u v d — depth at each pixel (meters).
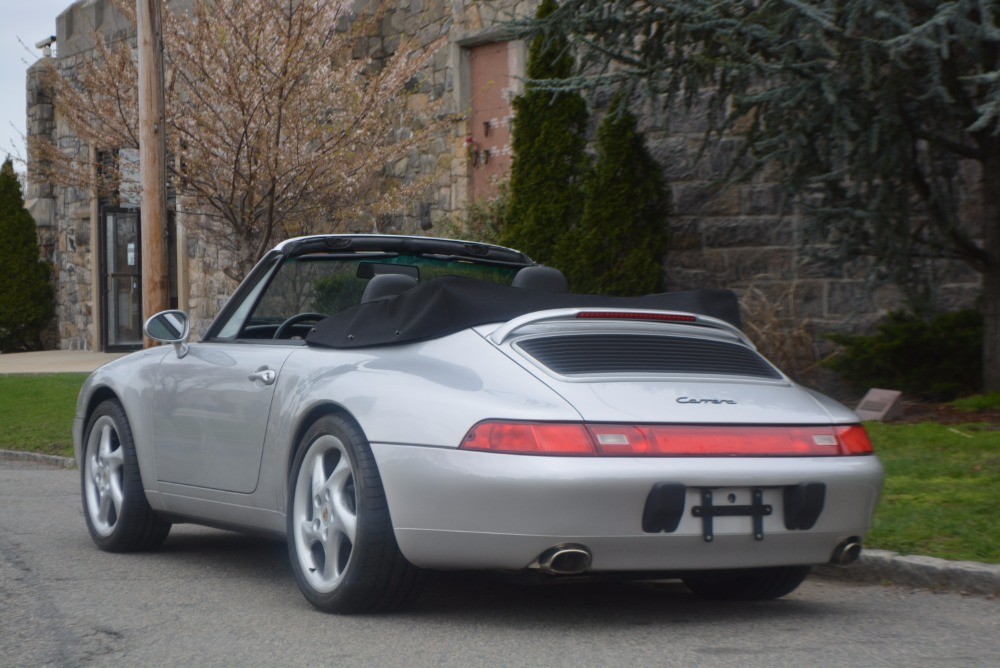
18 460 11.38
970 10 8.00
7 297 23.28
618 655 4.05
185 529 7.20
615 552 4.06
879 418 9.29
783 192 9.54
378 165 14.24
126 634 4.39
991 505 6.24
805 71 8.69
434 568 4.26
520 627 4.48
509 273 6.28
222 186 12.91
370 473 4.37
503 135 15.51
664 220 12.56
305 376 4.91
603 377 4.30
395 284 5.23
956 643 4.29
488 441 4.06
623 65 10.61
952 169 9.60
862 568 5.58
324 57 13.74
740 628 4.52
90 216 22.20
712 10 8.89
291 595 5.10
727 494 4.20
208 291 18.78
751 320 11.79
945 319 10.34
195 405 5.60
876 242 9.27
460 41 15.82
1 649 4.18
